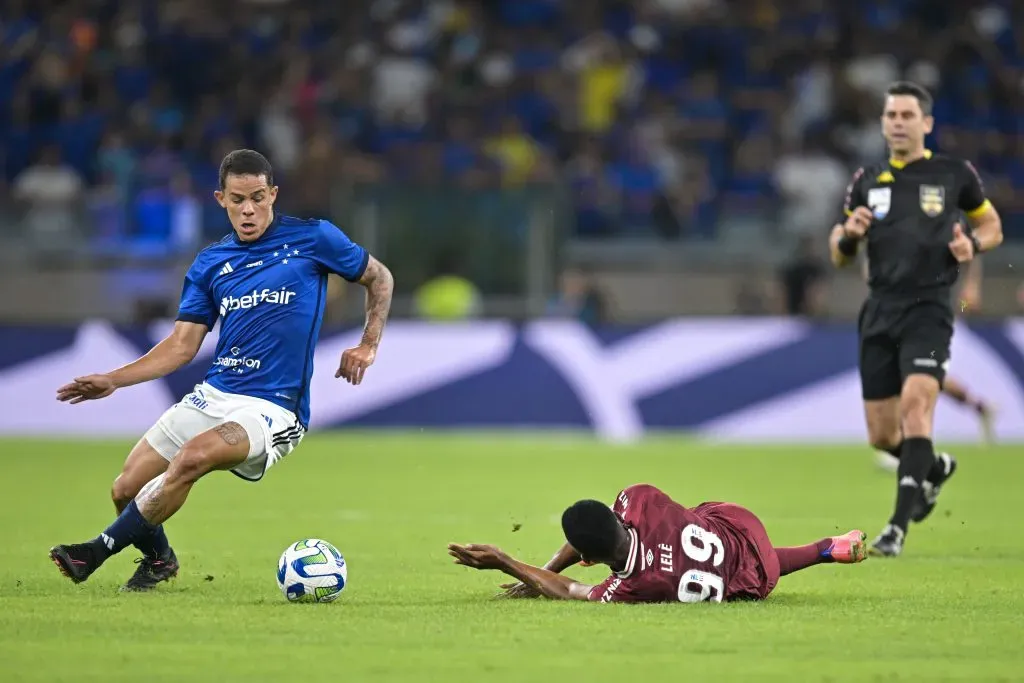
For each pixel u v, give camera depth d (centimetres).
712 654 1972
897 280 3384
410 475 5322
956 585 2720
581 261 8512
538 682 1788
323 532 3688
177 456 2459
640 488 2420
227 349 2591
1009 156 9450
